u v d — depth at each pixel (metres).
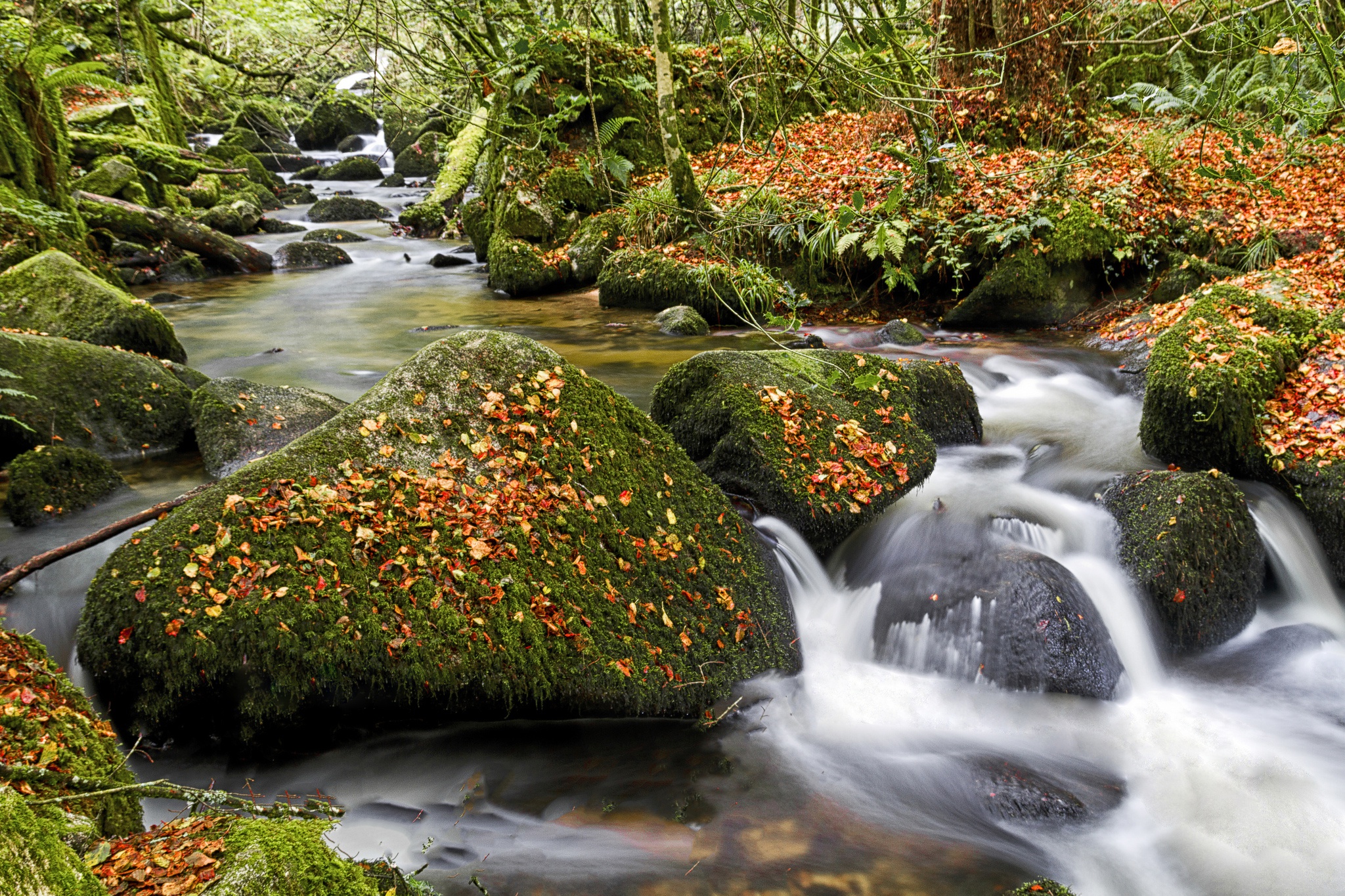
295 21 18.20
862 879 2.85
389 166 31.77
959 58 11.21
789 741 3.63
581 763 3.43
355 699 3.24
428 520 3.54
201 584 3.17
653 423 4.36
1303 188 9.97
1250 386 5.36
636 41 14.85
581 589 3.64
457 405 3.92
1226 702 4.05
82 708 2.67
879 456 4.89
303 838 1.96
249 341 9.34
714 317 10.20
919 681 4.08
